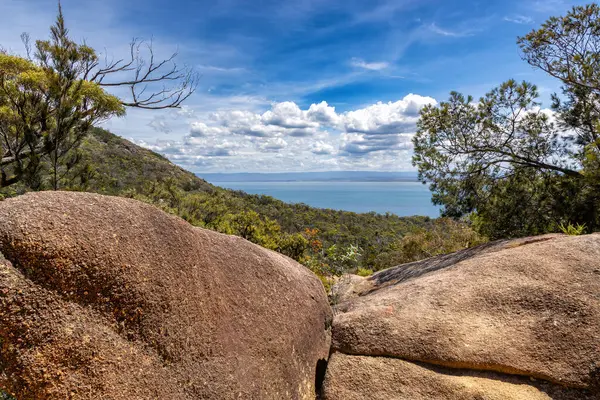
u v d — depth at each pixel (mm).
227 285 2928
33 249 1865
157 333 2160
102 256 2047
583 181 8656
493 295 3529
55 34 6484
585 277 3459
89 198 2264
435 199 10414
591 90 8789
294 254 9141
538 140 9328
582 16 8445
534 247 4129
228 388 2402
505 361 2998
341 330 3576
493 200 10258
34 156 6629
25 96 6387
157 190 10406
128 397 1928
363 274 10547
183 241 2562
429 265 5926
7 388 1743
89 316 1956
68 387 1794
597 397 2723
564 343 2986
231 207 11828
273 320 3170
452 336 3250
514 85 8945
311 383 3379
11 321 1753
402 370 3186
